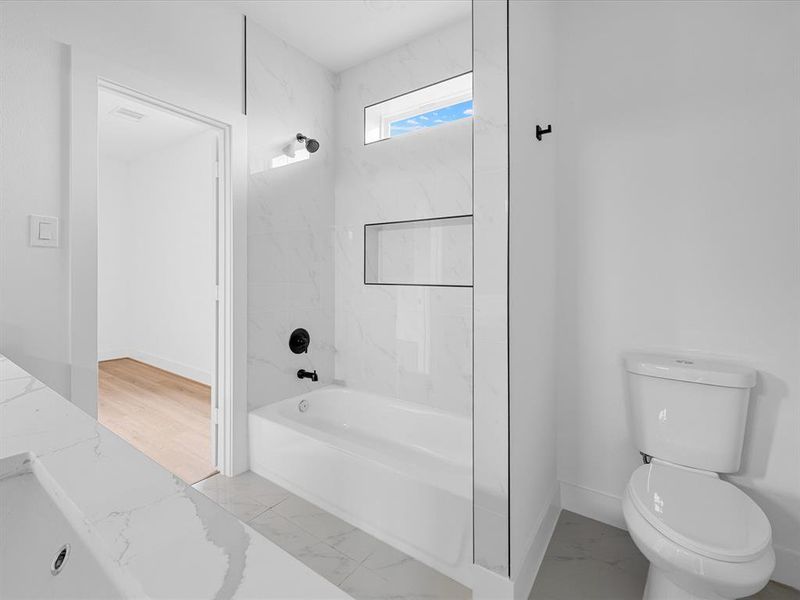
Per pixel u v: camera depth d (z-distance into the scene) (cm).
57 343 163
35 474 56
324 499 198
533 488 162
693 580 112
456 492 153
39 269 159
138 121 384
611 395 193
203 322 425
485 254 134
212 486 221
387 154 264
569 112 201
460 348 238
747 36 162
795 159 155
